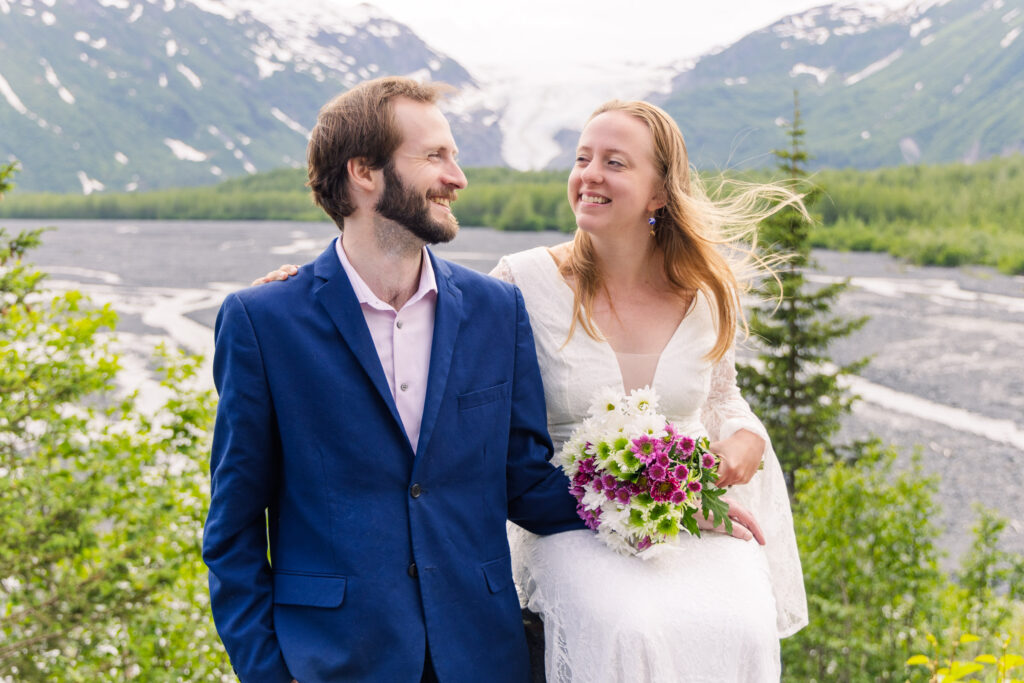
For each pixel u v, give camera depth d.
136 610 6.11
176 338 42.81
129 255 80.81
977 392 33.47
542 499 2.27
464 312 2.10
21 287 5.83
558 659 2.16
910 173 94.00
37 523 5.93
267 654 1.91
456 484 2.04
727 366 2.78
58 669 5.98
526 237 88.12
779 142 196.38
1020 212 79.56
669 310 2.65
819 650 7.43
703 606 2.08
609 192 2.47
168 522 6.29
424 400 2.01
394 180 1.95
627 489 2.16
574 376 2.54
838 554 7.49
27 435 6.09
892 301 50.56
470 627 2.00
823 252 75.50
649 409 2.28
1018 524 21.98
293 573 1.95
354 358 1.97
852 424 29.95
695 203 2.57
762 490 2.71
